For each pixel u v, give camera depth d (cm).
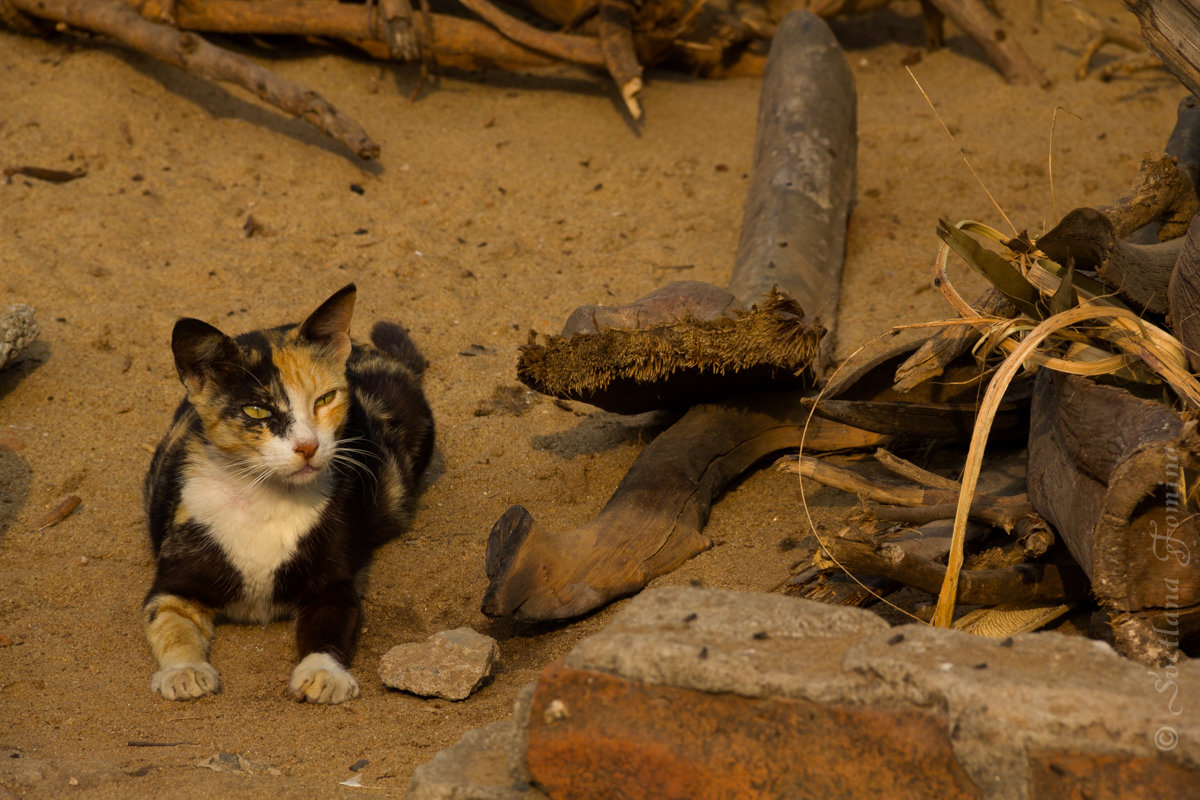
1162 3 383
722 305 486
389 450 509
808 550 449
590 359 456
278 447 418
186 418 489
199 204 783
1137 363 329
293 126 906
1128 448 277
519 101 1006
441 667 384
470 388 620
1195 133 506
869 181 860
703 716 237
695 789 238
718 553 454
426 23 947
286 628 454
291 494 437
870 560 338
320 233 768
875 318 652
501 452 564
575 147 937
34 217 737
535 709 248
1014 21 1192
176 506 440
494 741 279
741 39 1088
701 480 477
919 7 1262
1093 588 291
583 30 997
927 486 412
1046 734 211
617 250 777
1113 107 992
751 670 233
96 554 479
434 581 471
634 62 930
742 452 502
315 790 308
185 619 426
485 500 527
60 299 661
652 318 487
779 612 261
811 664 237
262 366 427
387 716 371
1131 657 285
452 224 805
